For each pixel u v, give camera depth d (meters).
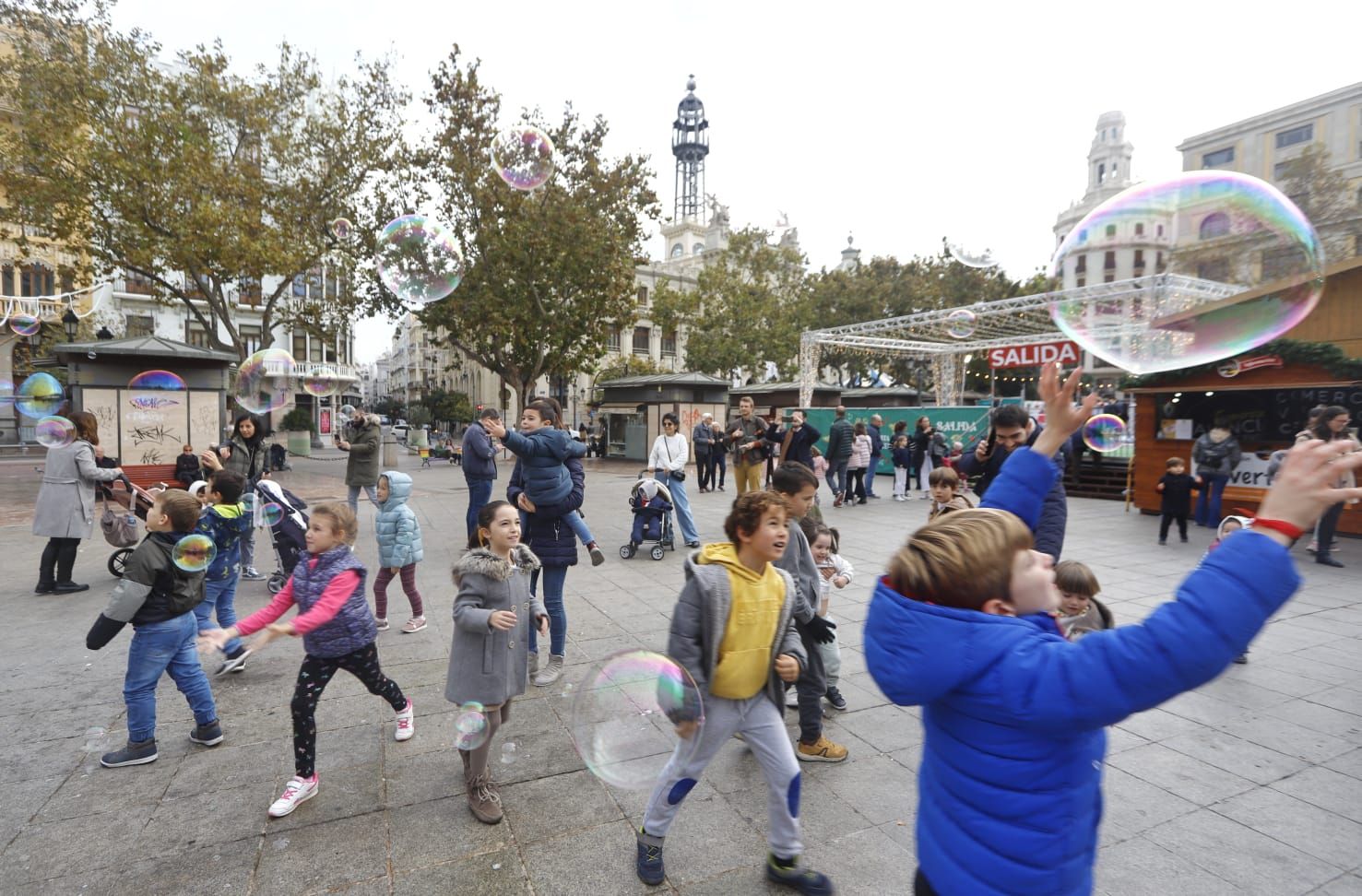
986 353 25.59
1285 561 1.02
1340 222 23.31
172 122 14.01
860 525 9.61
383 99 16.92
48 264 24.70
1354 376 8.53
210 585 3.96
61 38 14.01
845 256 50.50
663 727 2.18
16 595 5.67
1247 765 3.02
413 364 78.00
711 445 13.63
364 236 18.34
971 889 1.23
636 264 20.72
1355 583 6.28
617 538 8.34
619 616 5.16
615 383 22.89
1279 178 31.05
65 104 13.59
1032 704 1.14
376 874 2.29
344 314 19.39
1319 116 32.91
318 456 25.06
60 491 5.65
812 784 2.86
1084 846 1.24
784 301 36.69
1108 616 3.02
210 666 4.07
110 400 12.28
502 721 2.70
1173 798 2.75
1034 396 33.38
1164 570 6.80
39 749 3.10
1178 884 2.24
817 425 19.33
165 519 2.94
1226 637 1.01
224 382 13.29
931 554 1.30
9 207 14.44
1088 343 2.60
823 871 2.31
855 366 36.03
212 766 2.96
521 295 18.92
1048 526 3.10
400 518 4.69
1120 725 3.40
